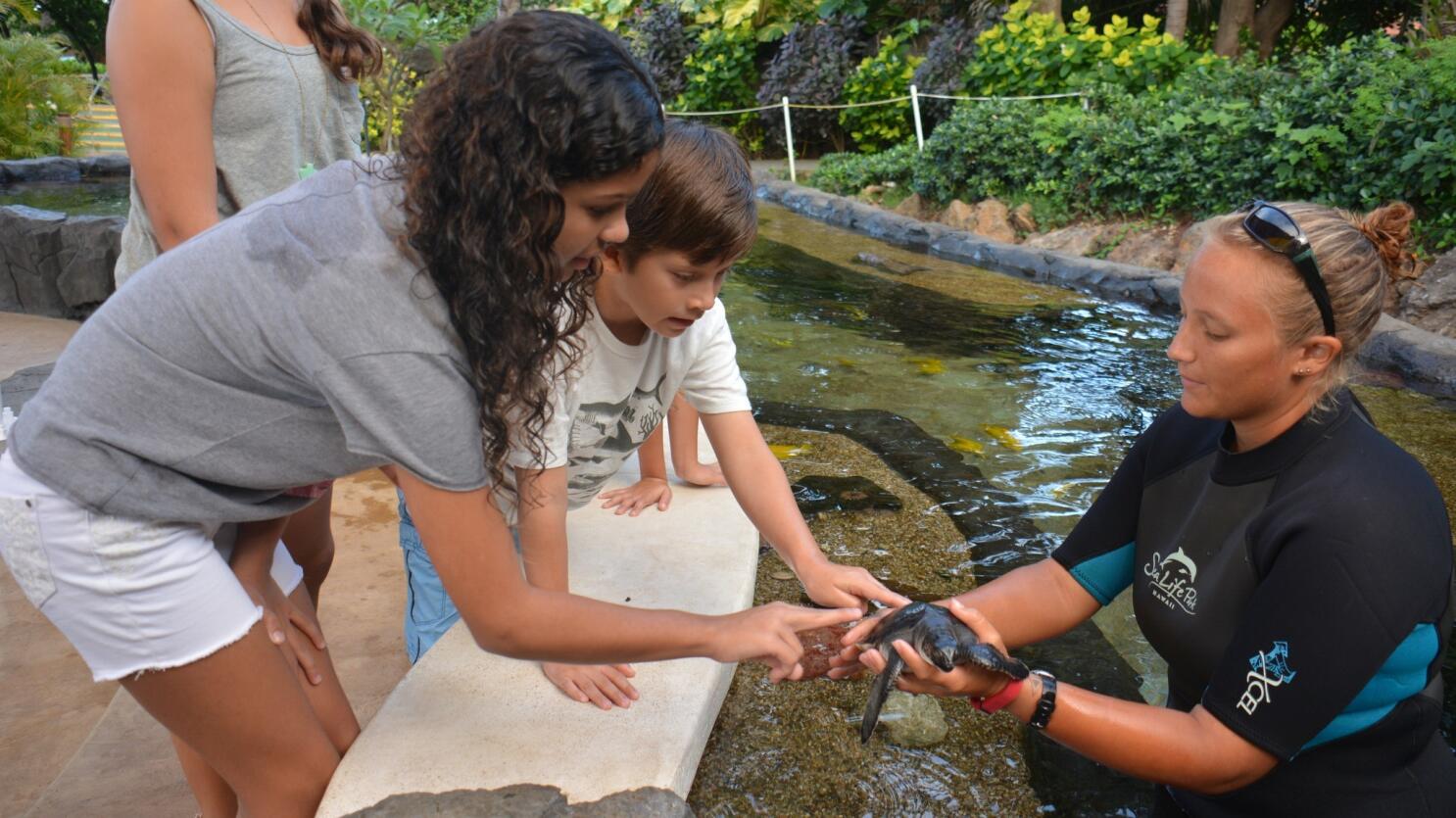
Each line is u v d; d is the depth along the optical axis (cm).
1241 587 162
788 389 455
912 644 159
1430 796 160
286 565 194
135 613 142
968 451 382
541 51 114
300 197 134
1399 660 150
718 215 154
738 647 161
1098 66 1012
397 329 126
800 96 1264
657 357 197
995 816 191
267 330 130
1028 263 742
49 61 1195
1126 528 190
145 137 179
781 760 202
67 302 600
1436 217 643
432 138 120
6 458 144
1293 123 707
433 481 132
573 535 250
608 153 117
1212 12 1339
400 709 188
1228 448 168
